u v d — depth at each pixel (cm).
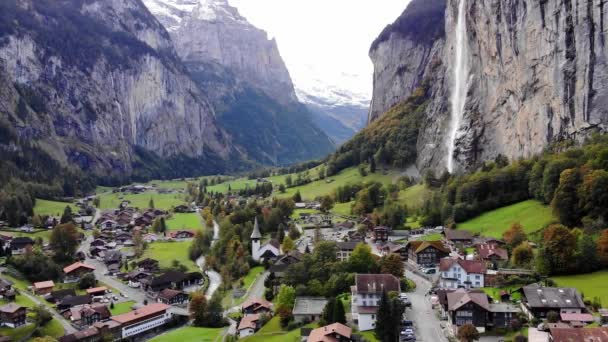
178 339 14712
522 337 10588
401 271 15275
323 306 14075
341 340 11450
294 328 13575
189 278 19762
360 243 16838
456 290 12619
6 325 15225
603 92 19938
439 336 11475
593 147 18725
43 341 13850
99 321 15838
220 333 15100
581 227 16888
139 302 18088
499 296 13000
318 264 16538
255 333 13838
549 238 14425
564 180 17600
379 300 12069
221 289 18500
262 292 17488
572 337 9544
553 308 11538
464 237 18612
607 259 14038
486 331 11438
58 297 17862
